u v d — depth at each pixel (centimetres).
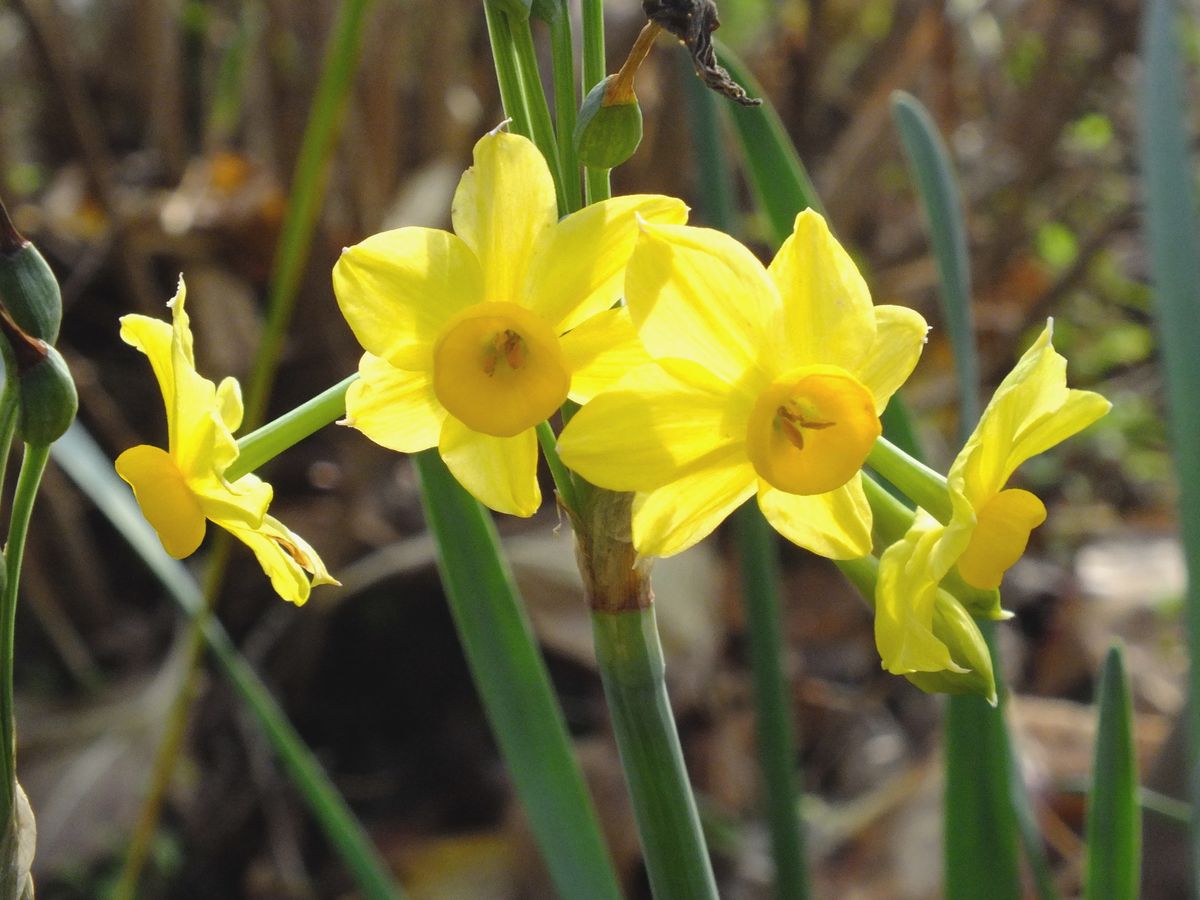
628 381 22
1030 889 47
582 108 22
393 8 57
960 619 23
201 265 62
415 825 52
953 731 30
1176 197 32
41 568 55
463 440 22
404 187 65
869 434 22
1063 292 68
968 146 82
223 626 57
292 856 51
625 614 24
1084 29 76
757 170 30
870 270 67
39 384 22
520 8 23
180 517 23
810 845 50
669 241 21
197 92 78
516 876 49
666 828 24
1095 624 61
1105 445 73
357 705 56
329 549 56
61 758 51
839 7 72
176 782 52
